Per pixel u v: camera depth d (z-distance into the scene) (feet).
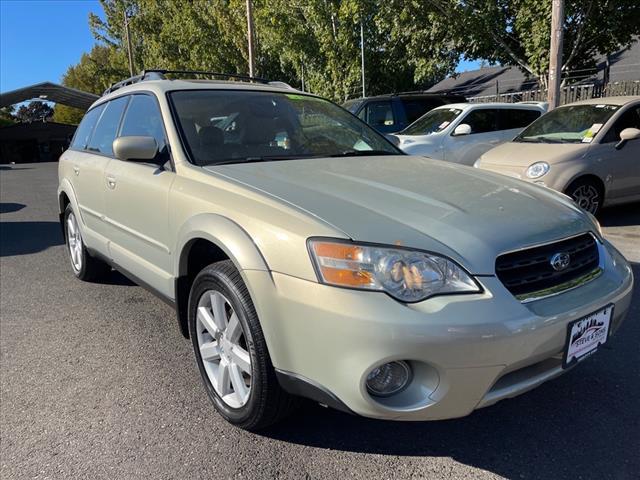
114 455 7.84
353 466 7.45
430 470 7.32
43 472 7.50
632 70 75.25
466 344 6.04
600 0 43.19
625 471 7.13
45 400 9.47
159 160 10.14
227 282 7.57
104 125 13.61
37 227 26.84
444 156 28.68
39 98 119.24
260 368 7.25
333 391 6.46
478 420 8.44
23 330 12.73
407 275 6.22
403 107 35.60
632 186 21.80
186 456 7.76
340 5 61.62
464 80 113.29
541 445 7.76
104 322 13.07
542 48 44.98
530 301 6.61
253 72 60.18
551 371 6.97
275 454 7.75
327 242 6.51
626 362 10.04
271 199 7.59
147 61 111.65
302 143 11.25
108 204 12.03
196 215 8.36
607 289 7.43
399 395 6.53
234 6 73.61
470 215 7.26
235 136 10.54
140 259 10.80
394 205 7.41
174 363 10.77
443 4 48.39
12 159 143.74
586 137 21.77
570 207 8.50
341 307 6.20
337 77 65.77
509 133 30.42
